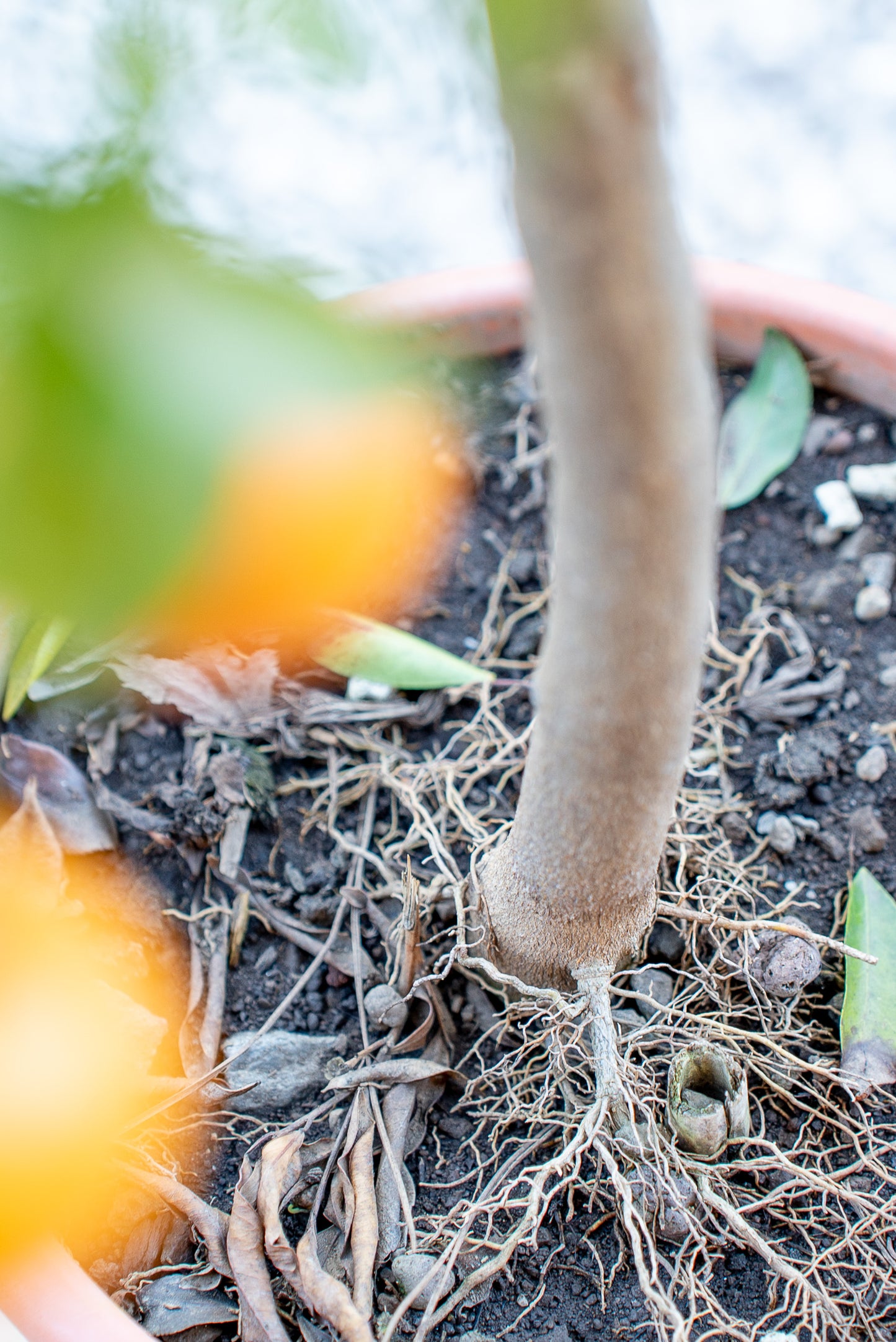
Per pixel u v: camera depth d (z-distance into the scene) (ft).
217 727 1.35
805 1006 1.24
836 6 2.11
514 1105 1.18
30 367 0.28
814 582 1.43
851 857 1.31
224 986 1.26
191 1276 1.13
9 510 0.28
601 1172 1.16
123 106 0.32
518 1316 1.13
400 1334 1.12
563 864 1.08
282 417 0.29
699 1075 1.17
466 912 1.21
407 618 1.43
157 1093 1.19
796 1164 1.19
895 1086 1.21
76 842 1.30
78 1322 1.06
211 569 0.30
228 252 0.30
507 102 0.61
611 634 0.94
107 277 0.28
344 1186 1.15
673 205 0.71
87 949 1.26
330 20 0.34
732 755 1.36
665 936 1.25
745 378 1.52
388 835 1.32
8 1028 1.16
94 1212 1.15
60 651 1.36
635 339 0.73
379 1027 1.24
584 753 1.00
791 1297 1.13
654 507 0.87
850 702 1.37
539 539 1.47
